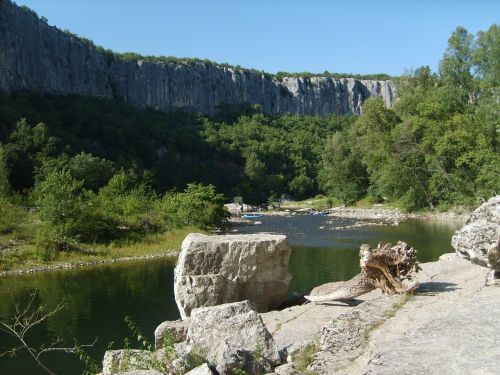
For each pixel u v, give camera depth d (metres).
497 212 9.33
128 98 152.38
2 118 81.50
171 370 6.97
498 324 5.79
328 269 23.23
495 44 47.47
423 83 67.25
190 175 100.88
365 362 6.44
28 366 12.35
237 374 6.77
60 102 112.44
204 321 8.02
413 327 7.29
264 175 109.50
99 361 12.47
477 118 48.84
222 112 170.62
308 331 9.34
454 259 14.12
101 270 24.95
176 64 171.62
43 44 122.69
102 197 40.78
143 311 17.03
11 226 31.28
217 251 12.59
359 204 76.62
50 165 62.16
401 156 58.03
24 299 18.97
